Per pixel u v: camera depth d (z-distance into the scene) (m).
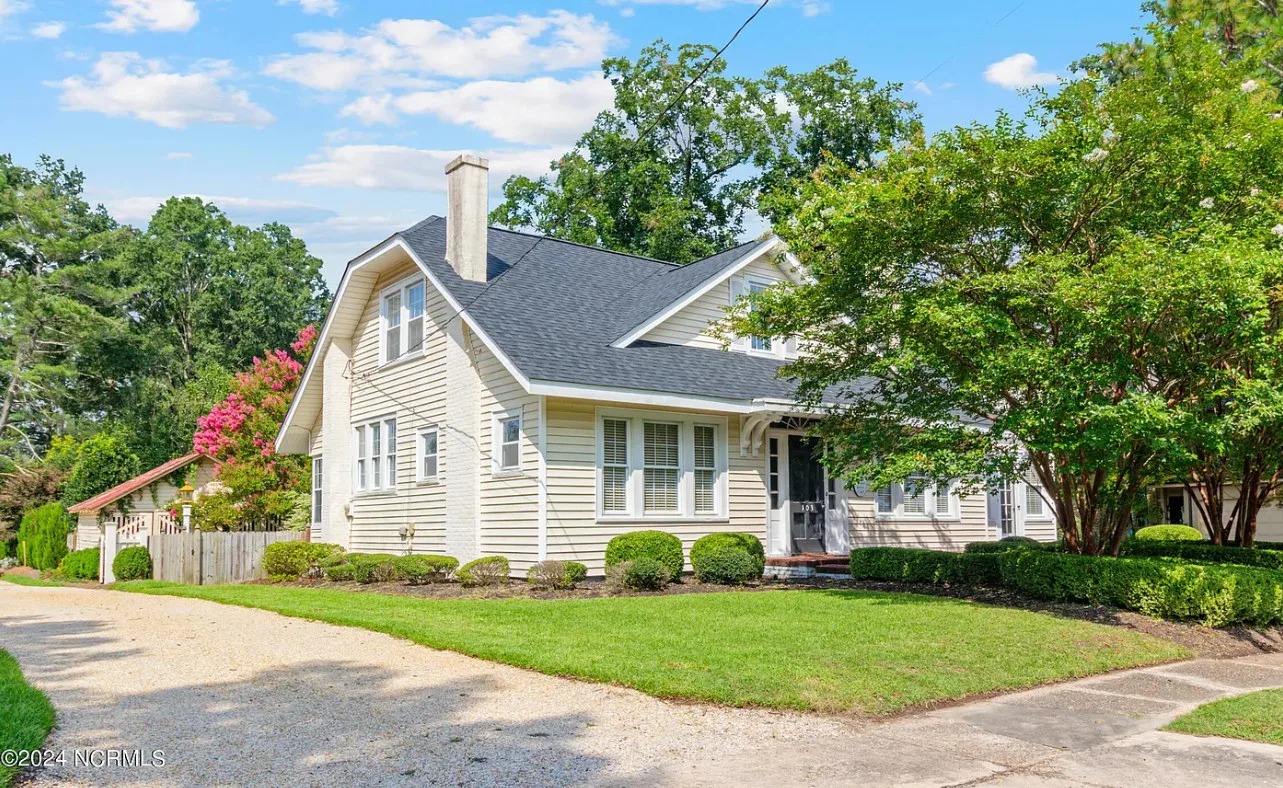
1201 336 12.02
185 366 55.94
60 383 48.16
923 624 11.20
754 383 18.73
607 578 15.80
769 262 20.89
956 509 22.83
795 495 19.91
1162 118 11.70
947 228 12.84
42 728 6.58
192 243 58.81
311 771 5.91
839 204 12.90
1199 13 21.00
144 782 5.66
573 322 18.23
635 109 38.28
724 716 7.46
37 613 13.82
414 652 9.92
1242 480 16.09
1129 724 7.65
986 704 8.30
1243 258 10.63
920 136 12.98
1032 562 13.77
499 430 17.52
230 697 7.88
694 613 12.04
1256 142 11.95
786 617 11.70
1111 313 11.08
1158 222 12.59
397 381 20.80
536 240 22.14
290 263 62.94
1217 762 6.57
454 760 6.16
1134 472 13.55
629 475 17.31
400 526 20.23
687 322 19.41
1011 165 12.20
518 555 16.66
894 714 7.84
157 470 33.72
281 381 29.33
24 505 36.00
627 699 7.90
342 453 22.44
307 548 20.69
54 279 46.56
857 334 13.62
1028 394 12.12
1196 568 12.29
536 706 7.64
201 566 21.38
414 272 20.44
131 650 10.12
